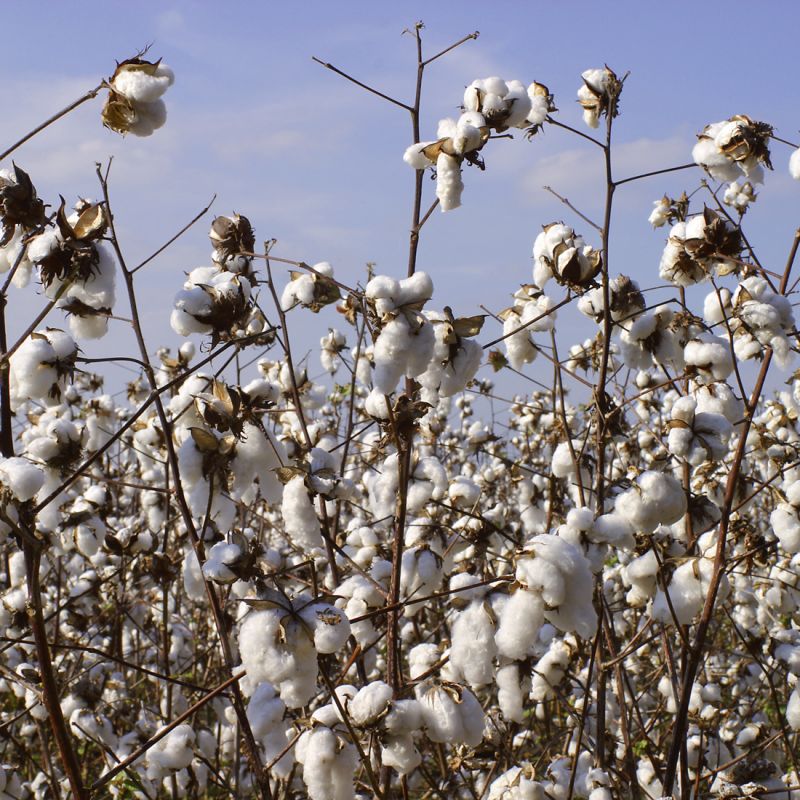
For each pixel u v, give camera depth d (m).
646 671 3.28
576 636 2.62
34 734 3.08
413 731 2.24
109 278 2.26
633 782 2.53
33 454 2.51
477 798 2.59
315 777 2.21
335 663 2.62
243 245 2.65
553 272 2.48
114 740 2.85
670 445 2.48
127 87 2.27
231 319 2.36
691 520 2.66
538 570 2.13
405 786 2.35
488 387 4.61
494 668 2.22
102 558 3.16
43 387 2.31
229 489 2.35
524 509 3.18
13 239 2.29
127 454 4.11
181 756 2.69
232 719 2.99
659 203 2.95
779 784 2.60
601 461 2.53
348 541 2.78
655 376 3.16
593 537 2.42
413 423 2.33
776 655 2.83
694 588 2.50
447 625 3.11
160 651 3.26
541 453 4.25
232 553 2.17
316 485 2.39
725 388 2.53
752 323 2.52
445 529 2.64
